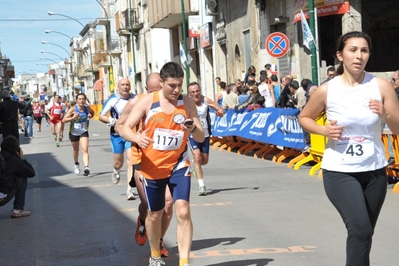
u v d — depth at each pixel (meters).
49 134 35.38
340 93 4.64
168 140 5.60
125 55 62.09
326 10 19.53
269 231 7.78
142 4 50.81
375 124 4.62
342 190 4.59
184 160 5.79
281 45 17.55
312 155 13.55
